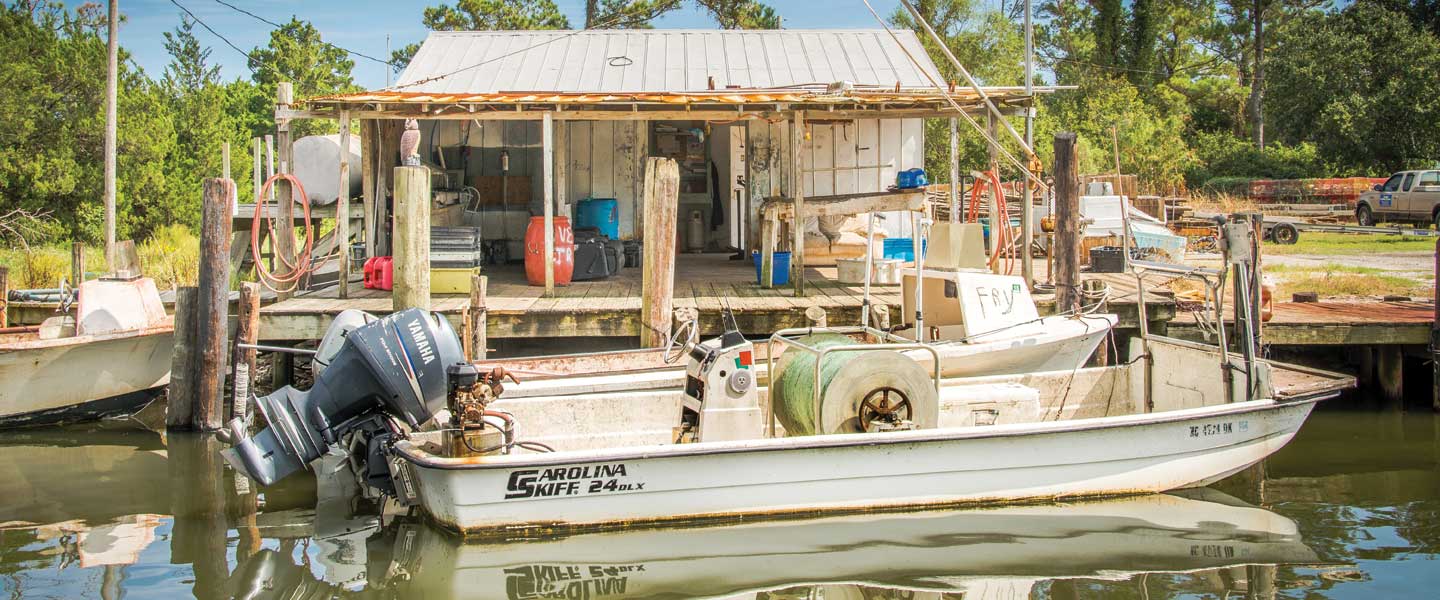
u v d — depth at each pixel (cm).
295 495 771
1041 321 954
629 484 666
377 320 731
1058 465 731
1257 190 3206
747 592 575
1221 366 805
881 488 703
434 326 732
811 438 673
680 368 878
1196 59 4997
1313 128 3675
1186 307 1142
